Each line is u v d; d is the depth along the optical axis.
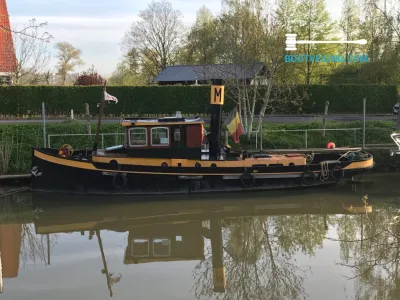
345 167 13.80
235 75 20.56
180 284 7.38
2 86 25.95
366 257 8.34
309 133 19.91
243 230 10.42
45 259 8.61
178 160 12.90
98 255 8.86
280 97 26.80
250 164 13.26
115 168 12.62
